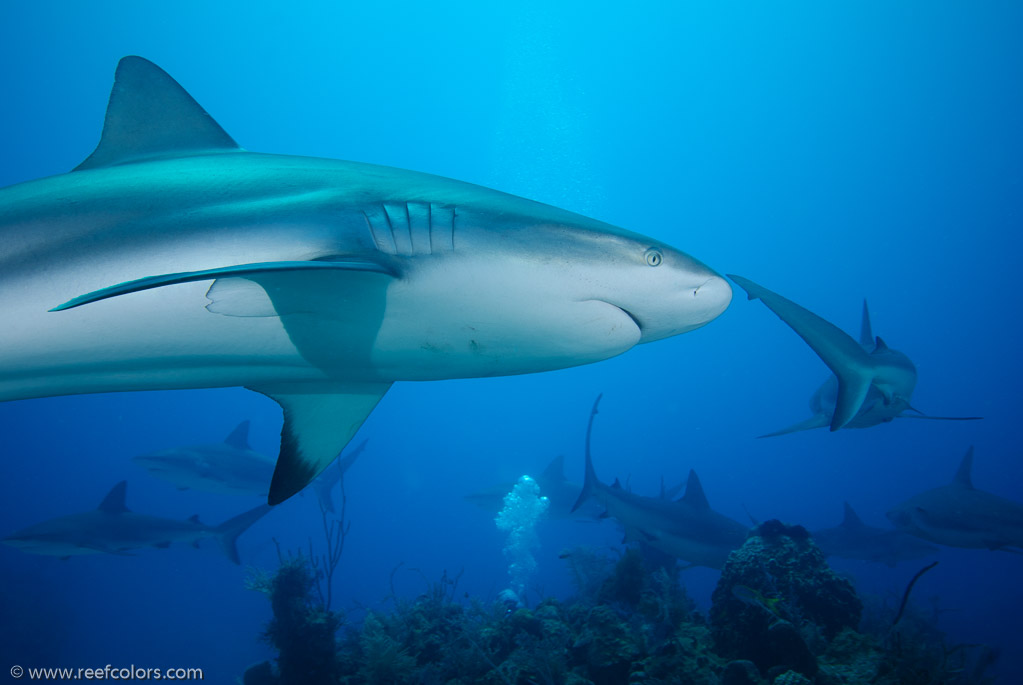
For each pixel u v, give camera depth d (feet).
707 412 322.34
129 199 7.48
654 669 16.24
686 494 30.45
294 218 7.21
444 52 245.24
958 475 29.27
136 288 5.60
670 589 23.77
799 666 15.21
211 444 43.73
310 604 22.84
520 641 20.01
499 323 7.44
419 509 303.48
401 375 8.35
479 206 7.39
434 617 25.18
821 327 12.71
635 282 7.36
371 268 6.43
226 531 34.78
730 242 295.28
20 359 7.34
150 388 8.18
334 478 39.78
